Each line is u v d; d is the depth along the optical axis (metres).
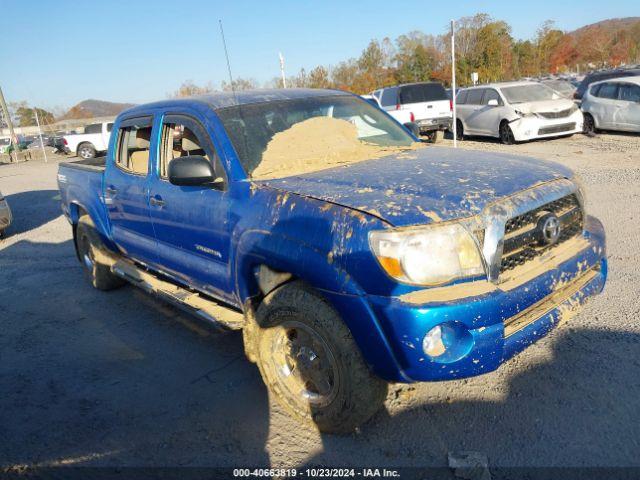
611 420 2.93
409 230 2.51
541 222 2.85
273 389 3.23
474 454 2.75
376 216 2.59
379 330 2.56
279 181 3.27
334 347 2.78
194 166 3.29
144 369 4.05
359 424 2.92
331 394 2.92
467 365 2.55
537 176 3.06
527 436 2.87
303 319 2.89
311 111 4.15
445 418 3.09
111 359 4.27
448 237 2.54
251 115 3.80
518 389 3.29
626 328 3.86
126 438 3.21
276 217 3.00
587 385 3.25
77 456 3.08
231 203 3.35
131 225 4.65
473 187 2.82
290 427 3.17
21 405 3.70
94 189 5.23
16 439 3.30
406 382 2.63
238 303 3.54
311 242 2.77
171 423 3.32
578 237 3.27
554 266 2.92
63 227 9.73
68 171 6.00
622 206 7.07
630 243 5.62
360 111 4.49
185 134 4.04
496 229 2.63
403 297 2.52
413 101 16.16
